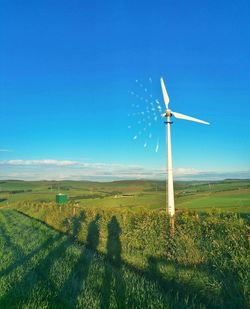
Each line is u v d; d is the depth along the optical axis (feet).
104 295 31.37
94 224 67.00
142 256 47.67
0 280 37.63
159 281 37.88
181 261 40.81
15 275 40.50
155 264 43.01
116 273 38.91
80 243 67.62
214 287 32.35
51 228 99.96
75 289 33.76
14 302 30.58
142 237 49.98
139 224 51.62
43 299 31.55
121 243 54.85
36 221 124.88
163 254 45.01
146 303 28.76
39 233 84.69
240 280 30.91
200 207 132.26
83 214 84.12
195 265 38.47
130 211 60.70
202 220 41.96
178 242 42.16
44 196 363.15
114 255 51.85
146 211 55.83
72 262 45.98
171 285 36.37
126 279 35.60
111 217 62.08
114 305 28.43
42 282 37.06
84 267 43.01
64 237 73.15
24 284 36.40
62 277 38.04
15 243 69.51
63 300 30.91
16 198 387.14
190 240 40.55
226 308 29.63
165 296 30.40
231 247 35.09
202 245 39.24
